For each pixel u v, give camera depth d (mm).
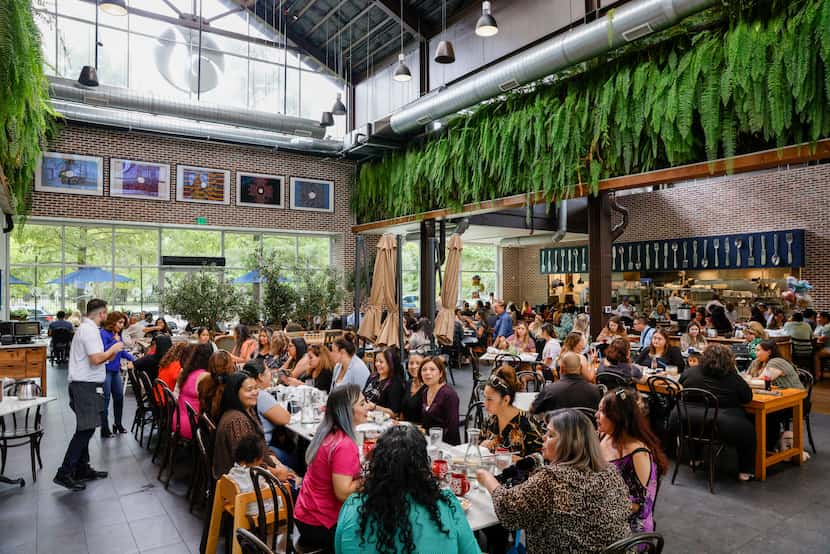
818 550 3875
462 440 6422
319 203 15398
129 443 6707
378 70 14820
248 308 12664
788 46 5789
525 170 9383
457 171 10773
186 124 12656
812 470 5559
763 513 4504
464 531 2064
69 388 5238
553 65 7719
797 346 10922
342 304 15203
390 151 13367
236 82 14000
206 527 3797
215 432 3854
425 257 12938
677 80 6980
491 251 22125
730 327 12977
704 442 5113
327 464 2848
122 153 12852
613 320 8820
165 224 13352
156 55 13000
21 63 5238
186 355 6004
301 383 6398
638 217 17828
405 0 12430
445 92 9688
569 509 2357
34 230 12422
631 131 7828
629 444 3014
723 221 15766
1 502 4824
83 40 12203
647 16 6484
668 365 7328
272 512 3305
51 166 12070
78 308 12875
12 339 9562
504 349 9609
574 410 2598
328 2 13438
